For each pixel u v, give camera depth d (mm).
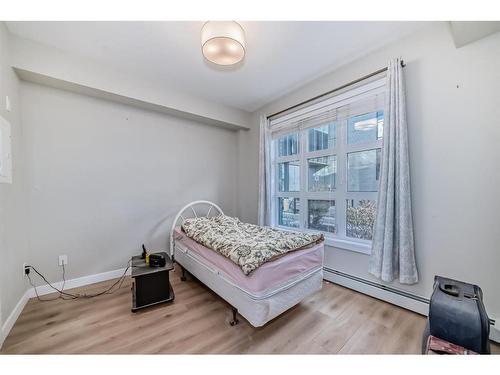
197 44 2031
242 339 1534
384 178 1976
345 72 2377
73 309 1919
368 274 2211
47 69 2031
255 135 3684
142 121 2875
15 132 1906
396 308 1947
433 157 1791
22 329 1635
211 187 3607
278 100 3230
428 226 1816
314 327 1675
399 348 1448
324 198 2732
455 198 1690
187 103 3023
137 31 1857
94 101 2506
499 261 1517
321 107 2639
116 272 2646
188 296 2178
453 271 1700
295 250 1834
